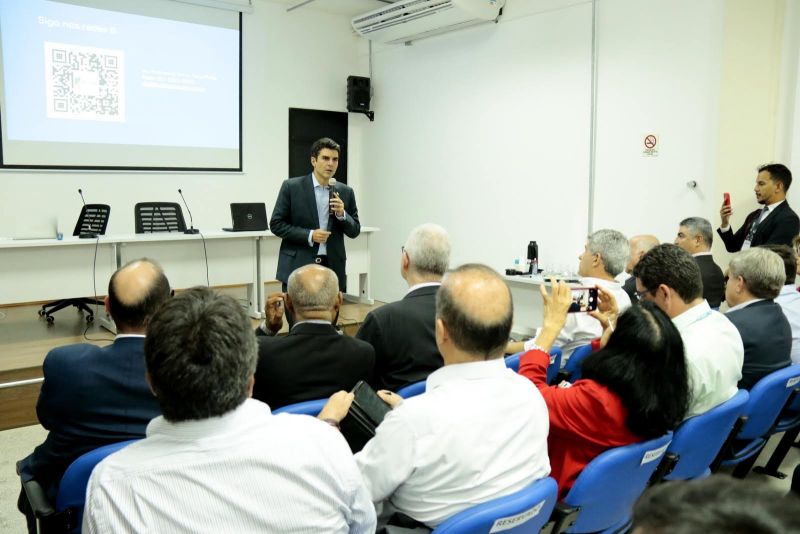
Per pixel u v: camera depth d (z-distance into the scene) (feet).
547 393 5.24
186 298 3.30
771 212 12.29
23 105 18.25
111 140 19.75
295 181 12.91
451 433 3.98
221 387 3.08
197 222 21.63
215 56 21.34
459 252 20.83
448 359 4.38
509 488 4.09
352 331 15.06
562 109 16.98
